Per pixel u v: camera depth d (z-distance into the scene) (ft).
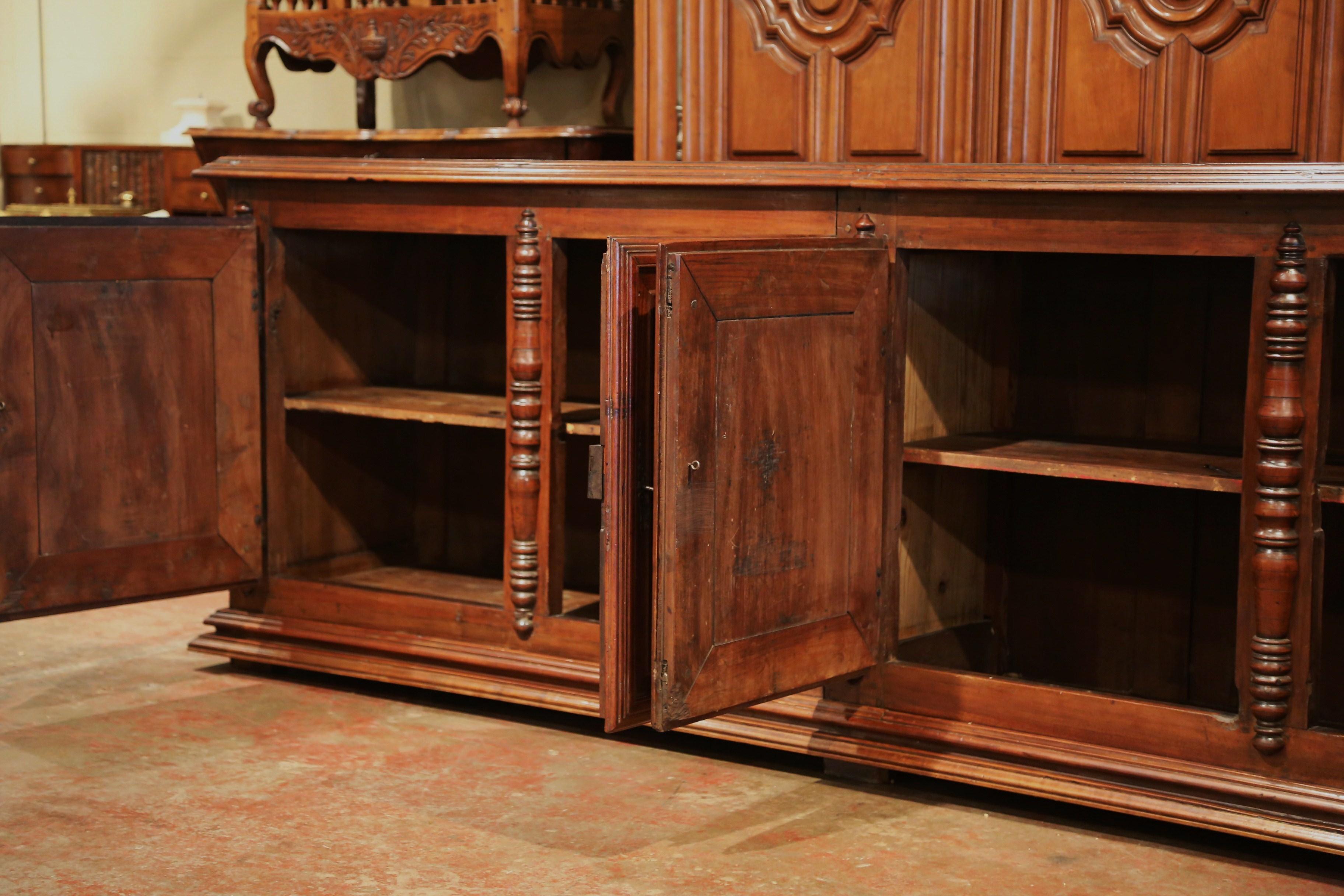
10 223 10.02
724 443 8.05
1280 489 8.15
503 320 13.05
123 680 11.64
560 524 10.57
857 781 9.50
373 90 13.41
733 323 8.03
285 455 11.98
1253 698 8.27
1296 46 9.23
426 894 7.61
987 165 8.77
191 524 11.19
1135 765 8.57
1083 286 10.60
